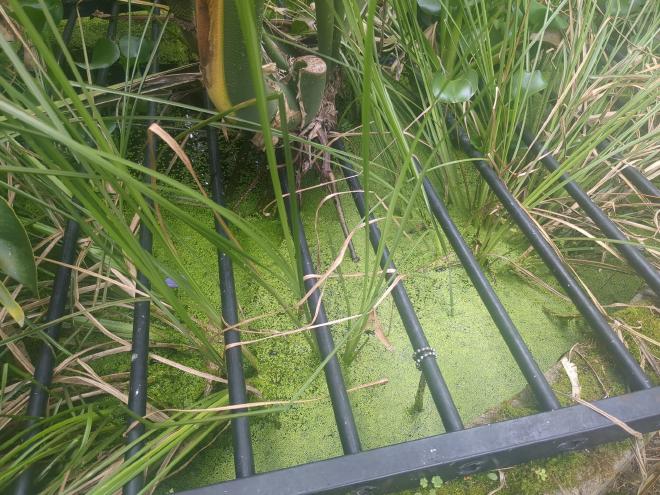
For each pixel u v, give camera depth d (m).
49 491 0.56
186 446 0.64
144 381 0.61
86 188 0.46
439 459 0.51
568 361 0.67
